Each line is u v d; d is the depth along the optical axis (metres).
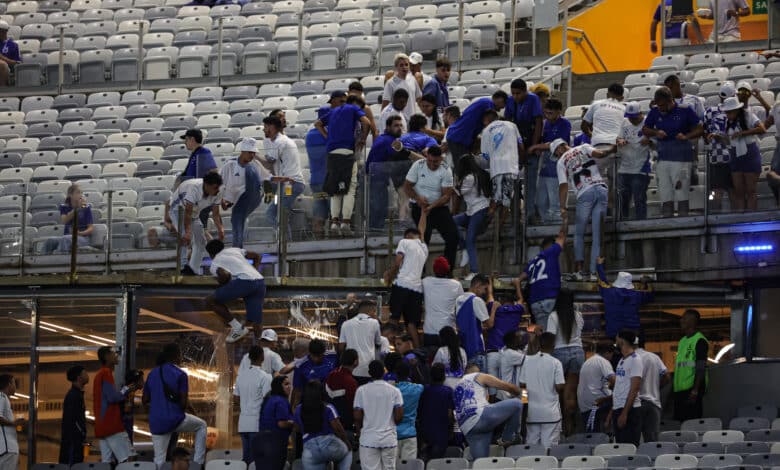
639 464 54.22
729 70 90.62
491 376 57.78
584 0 110.56
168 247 67.94
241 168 67.69
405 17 109.44
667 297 68.50
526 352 60.03
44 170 88.00
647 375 59.91
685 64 95.44
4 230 69.19
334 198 68.69
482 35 103.12
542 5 101.12
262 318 64.25
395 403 55.41
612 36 110.19
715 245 66.56
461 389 57.31
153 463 58.78
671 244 67.00
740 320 69.00
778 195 65.69
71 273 67.94
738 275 66.19
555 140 66.75
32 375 66.06
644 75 92.00
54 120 101.44
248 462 59.75
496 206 66.75
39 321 66.25
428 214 65.69
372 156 68.38
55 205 69.31
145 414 64.31
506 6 105.31
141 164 87.50
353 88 72.25
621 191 67.19
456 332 60.03
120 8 121.94
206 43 110.00
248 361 59.94
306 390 55.41
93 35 114.56
